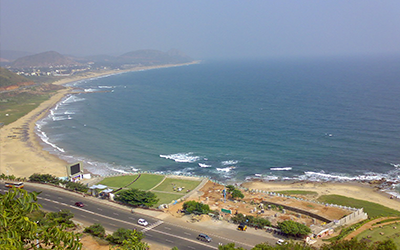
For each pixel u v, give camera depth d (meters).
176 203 97.25
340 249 58.66
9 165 141.25
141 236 71.31
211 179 124.38
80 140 181.00
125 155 156.25
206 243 72.75
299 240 73.50
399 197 106.00
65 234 28.81
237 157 148.88
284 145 161.62
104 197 100.31
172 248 66.19
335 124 192.25
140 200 91.75
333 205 95.81
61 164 144.25
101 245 70.38
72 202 96.25
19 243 24.52
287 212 92.25
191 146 167.38
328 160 140.12
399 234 74.69
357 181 119.81
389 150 146.75
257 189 114.94
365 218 89.31
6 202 26.95
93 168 139.62
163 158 151.12
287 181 122.12
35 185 111.44
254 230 79.75
